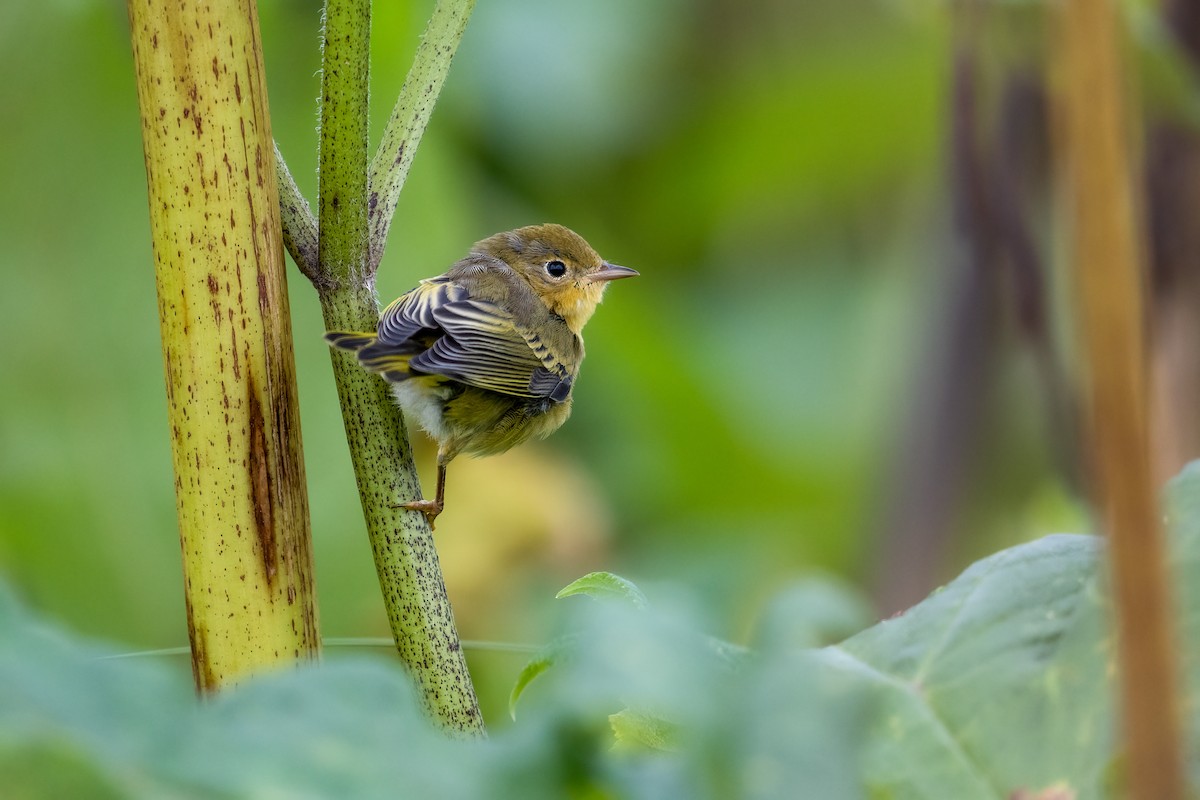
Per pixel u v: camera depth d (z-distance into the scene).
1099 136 2.13
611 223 14.45
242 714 2.11
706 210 14.53
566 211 14.03
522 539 10.30
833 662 3.35
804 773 1.95
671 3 13.88
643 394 13.26
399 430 4.62
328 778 2.03
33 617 2.05
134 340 8.93
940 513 10.74
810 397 14.21
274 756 2.03
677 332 13.88
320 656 4.00
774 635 2.04
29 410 8.73
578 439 13.27
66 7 8.65
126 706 1.99
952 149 8.27
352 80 4.48
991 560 3.48
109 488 8.84
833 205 14.58
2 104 8.70
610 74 13.77
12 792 1.85
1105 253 2.14
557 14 13.80
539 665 3.00
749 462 13.20
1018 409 10.63
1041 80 8.02
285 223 4.69
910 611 3.47
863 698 2.03
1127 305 2.13
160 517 8.94
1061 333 8.32
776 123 13.67
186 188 3.84
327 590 9.09
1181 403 8.18
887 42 13.21
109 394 8.88
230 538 3.85
